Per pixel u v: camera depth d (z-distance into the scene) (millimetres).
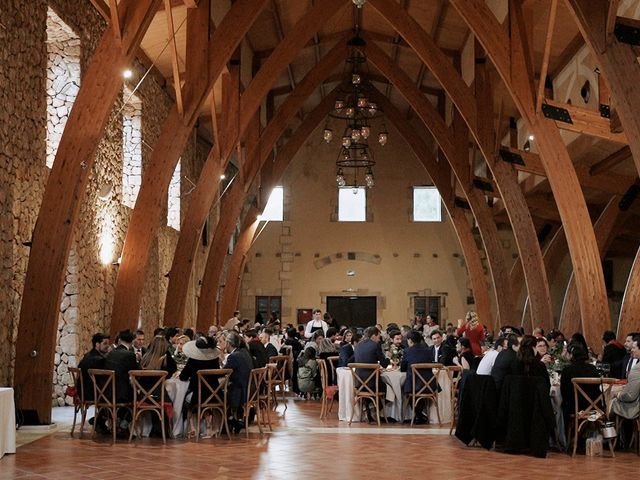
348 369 11438
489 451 8602
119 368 9188
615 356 10906
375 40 21484
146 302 17547
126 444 8828
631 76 9367
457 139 20125
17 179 10805
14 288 10742
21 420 9875
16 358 9938
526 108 12953
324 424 10984
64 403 12867
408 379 11078
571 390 8711
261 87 16984
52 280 9977
